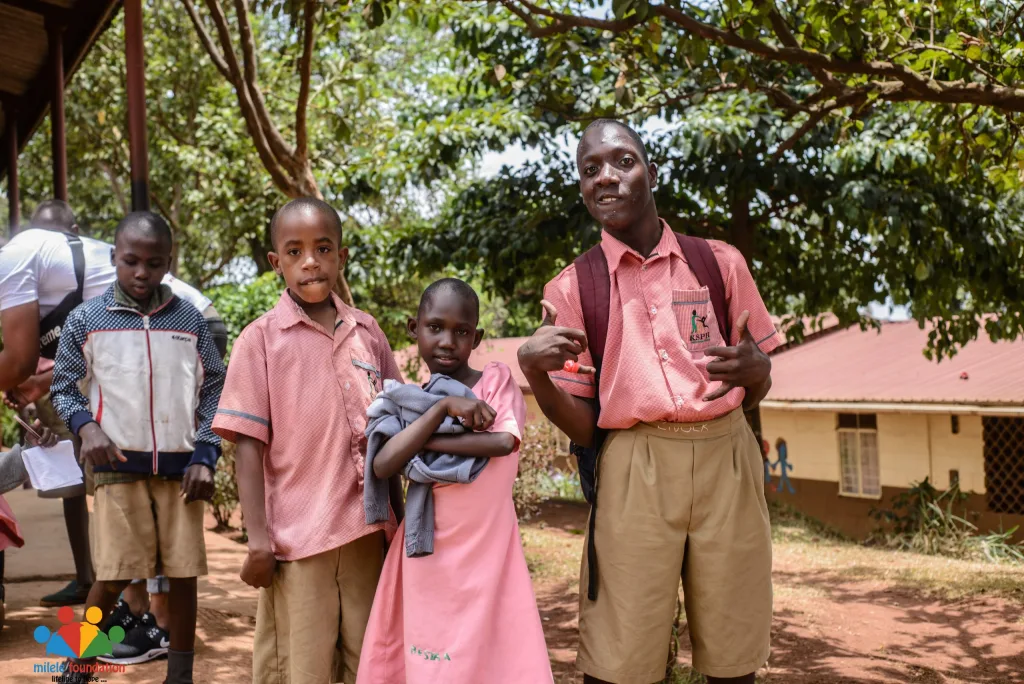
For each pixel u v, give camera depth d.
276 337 2.84
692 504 2.80
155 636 3.93
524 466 9.55
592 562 2.89
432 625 2.56
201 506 3.29
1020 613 7.00
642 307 2.86
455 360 2.73
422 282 15.55
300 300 2.92
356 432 2.82
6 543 3.87
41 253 3.62
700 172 10.13
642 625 2.79
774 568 9.37
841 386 13.58
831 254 11.05
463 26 7.50
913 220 9.09
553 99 6.30
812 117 6.44
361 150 11.31
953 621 6.91
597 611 2.87
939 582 8.24
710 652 2.82
